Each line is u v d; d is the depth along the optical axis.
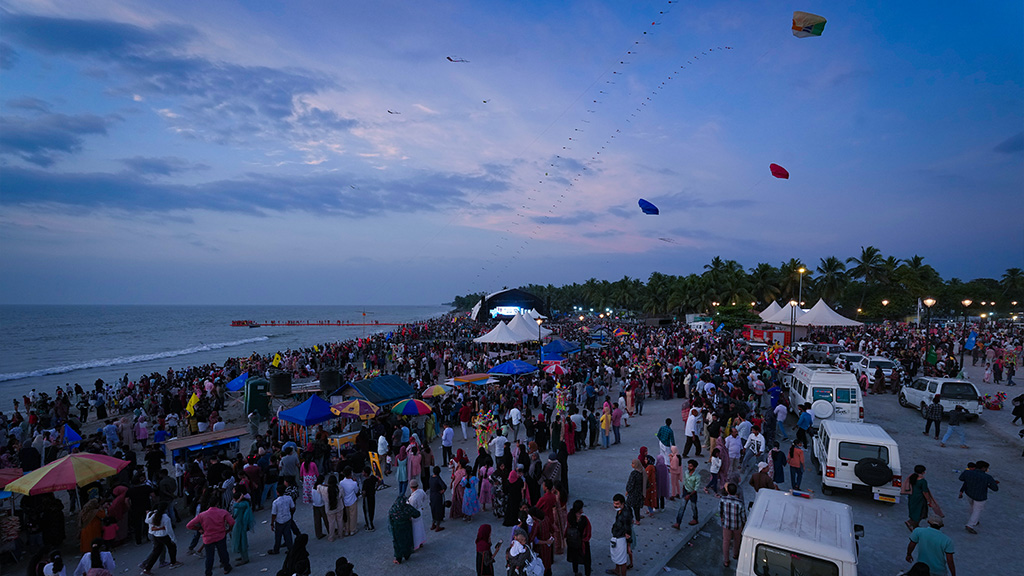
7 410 33.50
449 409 22.38
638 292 143.75
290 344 94.38
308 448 16.25
